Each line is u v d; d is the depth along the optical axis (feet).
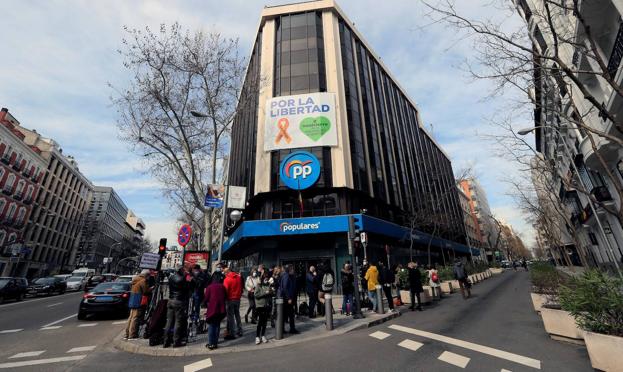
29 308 48.03
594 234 80.12
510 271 159.94
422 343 21.25
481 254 227.20
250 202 70.54
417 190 111.65
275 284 30.89
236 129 107.24
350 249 33.73
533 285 33.17
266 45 81.97
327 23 83.30
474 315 30.96
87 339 26.45
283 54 78.79
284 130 68.59
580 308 16.22
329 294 27.07
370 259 68.95
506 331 23.70
